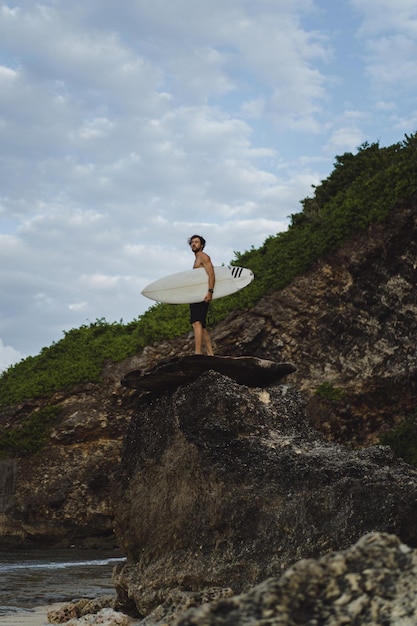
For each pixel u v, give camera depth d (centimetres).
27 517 2895
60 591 1366
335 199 3356
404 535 818
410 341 2961
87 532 2869
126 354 3080
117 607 1025
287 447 962
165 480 1019
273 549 877
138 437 1084
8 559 2325
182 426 1012
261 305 3048
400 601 305
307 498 877
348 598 311
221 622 296
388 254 3016
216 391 1016
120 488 1077
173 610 714
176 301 1234
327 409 2903
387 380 2927
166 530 994
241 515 913
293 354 2992
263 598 309
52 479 2914
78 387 3045
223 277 1248
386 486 848
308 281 3055
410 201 3056
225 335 2972
